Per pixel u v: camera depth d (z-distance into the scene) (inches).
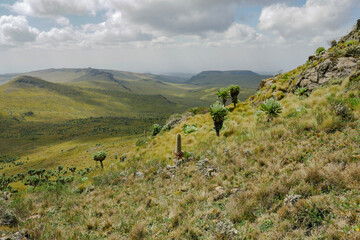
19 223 230.4
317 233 121.9
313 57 838.5
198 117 895.7
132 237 179.0
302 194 164.7
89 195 339.6
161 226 191.9
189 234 164.6
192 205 212.7
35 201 329.7
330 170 172.1
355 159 180.4
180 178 315.6
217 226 158.2
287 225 137.3
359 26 716.7
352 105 298.8
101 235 200.8
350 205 130.9
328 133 261.4
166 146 655.1
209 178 272.7
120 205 271.0
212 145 441.1
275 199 173.0
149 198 261.9
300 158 232.7
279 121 410.6
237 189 221.8
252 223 156.3
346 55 603.2
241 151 321.7
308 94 593.0
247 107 793.6
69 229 217.6
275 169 223.0
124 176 407.2
